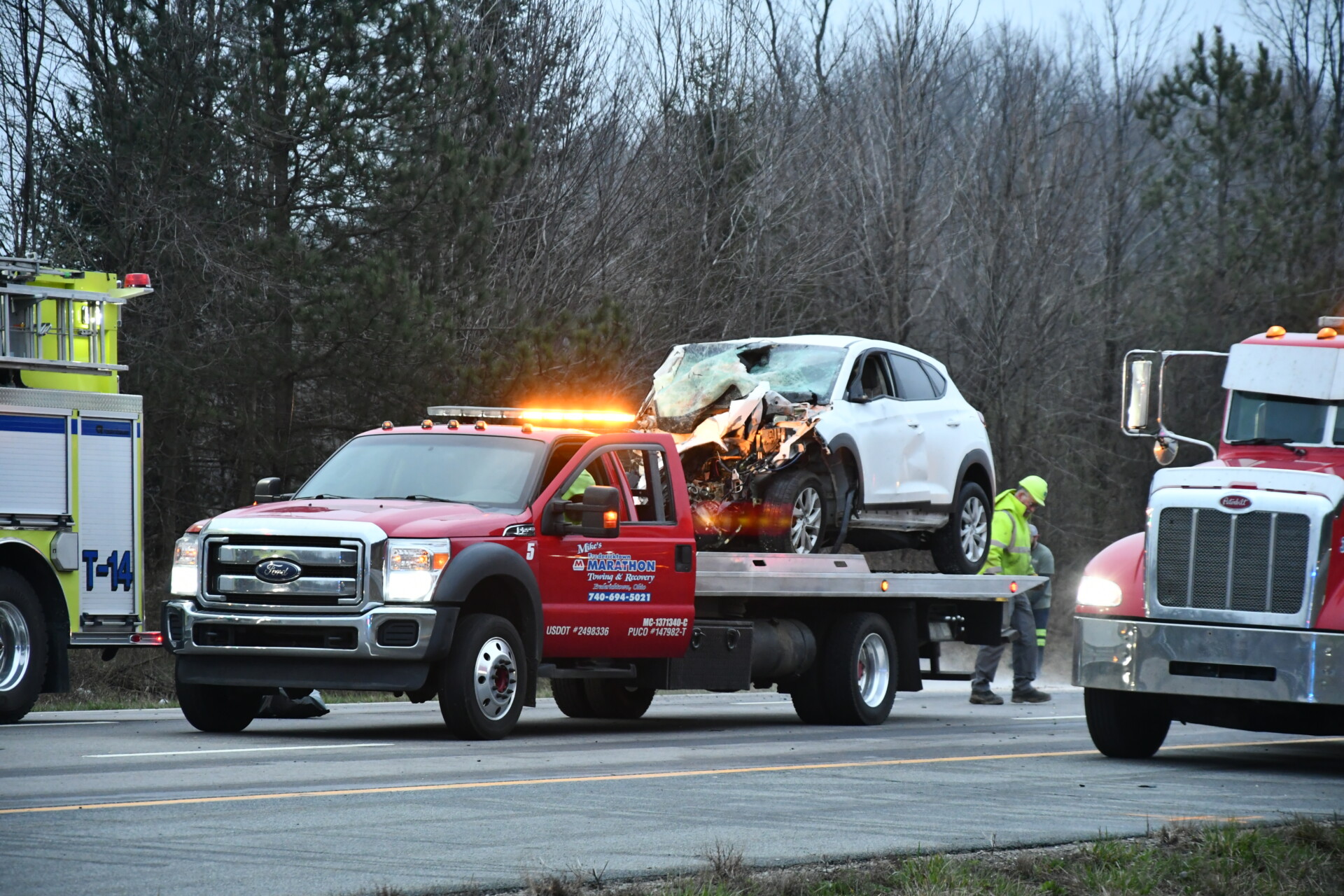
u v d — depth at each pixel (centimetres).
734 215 4422
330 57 3216
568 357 3212
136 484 1795
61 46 3412
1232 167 5234
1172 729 1927
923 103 5038
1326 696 1367
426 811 980
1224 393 1634
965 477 2102
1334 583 1384
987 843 901
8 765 1216
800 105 5000
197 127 3262
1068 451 5212
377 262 3073
